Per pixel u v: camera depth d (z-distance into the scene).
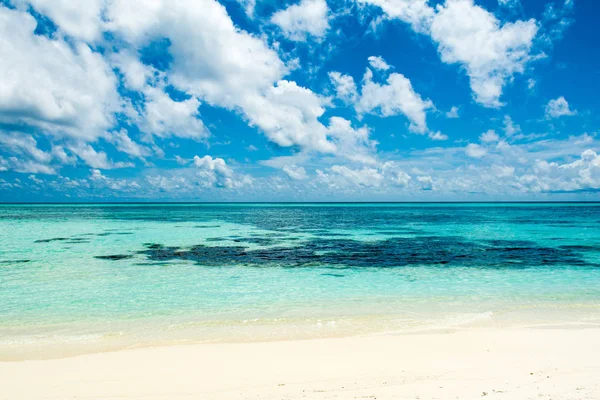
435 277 17.48
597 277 17.44
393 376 6.83
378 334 9.71
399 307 12.45
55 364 7.71
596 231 40.38
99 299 13.50
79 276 17.38
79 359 8.01
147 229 42.88
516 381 6.29
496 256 23.56
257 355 8.20
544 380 6.32
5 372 7.29
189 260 21.92
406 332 9.88
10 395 6.22
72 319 11.17
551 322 10.75
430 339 9.23
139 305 12.75
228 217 71.88
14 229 41.94
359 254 24.41
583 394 5.56
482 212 99.56
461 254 24.45
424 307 12.44
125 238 33.38
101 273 18.11
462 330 10.01
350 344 8.90
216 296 14.00
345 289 15.17
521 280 16.80
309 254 24.44
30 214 80.62
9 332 10.00
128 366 7.59
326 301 13.30
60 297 13.72
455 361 7.65
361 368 7.35
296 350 8.51
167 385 6.59
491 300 13.34
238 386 6.51
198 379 6.88
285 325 10.56
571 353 8.07
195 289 15.08
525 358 7.73
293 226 48.81
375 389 6.10
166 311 12.05
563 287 15.45
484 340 9.11
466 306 12.55
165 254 24.14
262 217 72.69
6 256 23.12
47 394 6.25
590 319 11.05
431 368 7.23
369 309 12.23
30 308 12.33
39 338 9.52
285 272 18.53
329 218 68.62
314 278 17.23
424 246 28.52
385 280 16.80
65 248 26.73
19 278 16.92
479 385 6.12
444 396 5.63
